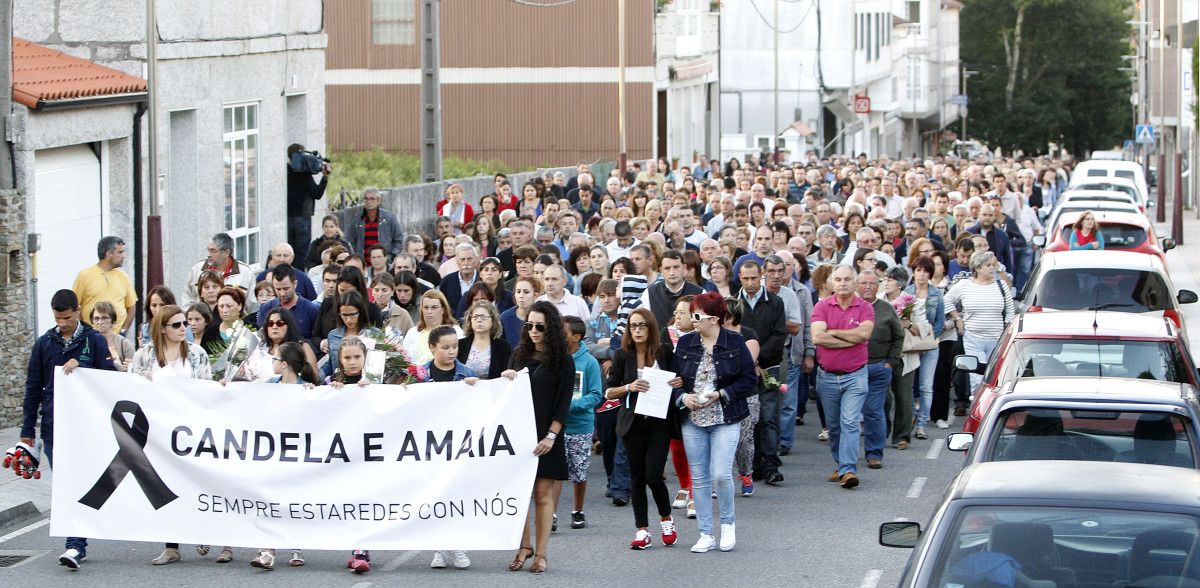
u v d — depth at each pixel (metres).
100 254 17.86
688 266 17.12
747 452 15.65
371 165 42.66
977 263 19.53
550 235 22.48
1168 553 7.18
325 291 15.96
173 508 12.63
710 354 13.05
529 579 12.36
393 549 12.50
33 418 13.12
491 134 56.06
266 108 27.89
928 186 37.47
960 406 20.44
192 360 13.10
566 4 55.50
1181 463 10.42
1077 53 123.88
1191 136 67.94
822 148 80.88
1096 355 13.88
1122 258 19.72
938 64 109.75
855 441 16.11
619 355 13.41
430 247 20.77
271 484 12.55
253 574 12.49
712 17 71.62
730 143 74.50
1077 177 48.78
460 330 14.55
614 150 55.75
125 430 12.63
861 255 18.38
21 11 22.67
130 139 22.70
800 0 82.12
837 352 16.02
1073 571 7.20
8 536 13.80
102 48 23.22
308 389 12.50
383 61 55.50
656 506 15.02
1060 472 7.92
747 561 12.95
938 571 7.33
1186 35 74.25
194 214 25.27
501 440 12.40
